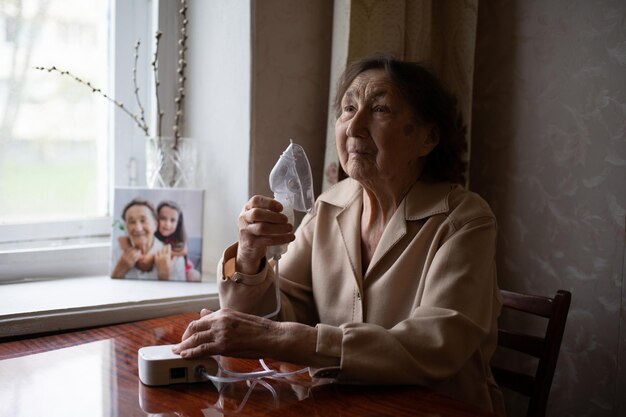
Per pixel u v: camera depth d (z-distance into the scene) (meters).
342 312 1.24
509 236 1.77
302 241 1.37
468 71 1.71
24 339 1.30
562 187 1.64
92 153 1.77
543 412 1.28
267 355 1.00
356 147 1.18
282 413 0.88
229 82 1.68
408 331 1.02
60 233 1.71
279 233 1.12
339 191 1.37
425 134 1.24
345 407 0.91
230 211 1.71
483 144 1.82
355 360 0.97
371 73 1.21
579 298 1.62
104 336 1.22
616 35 1.52
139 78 1.81
